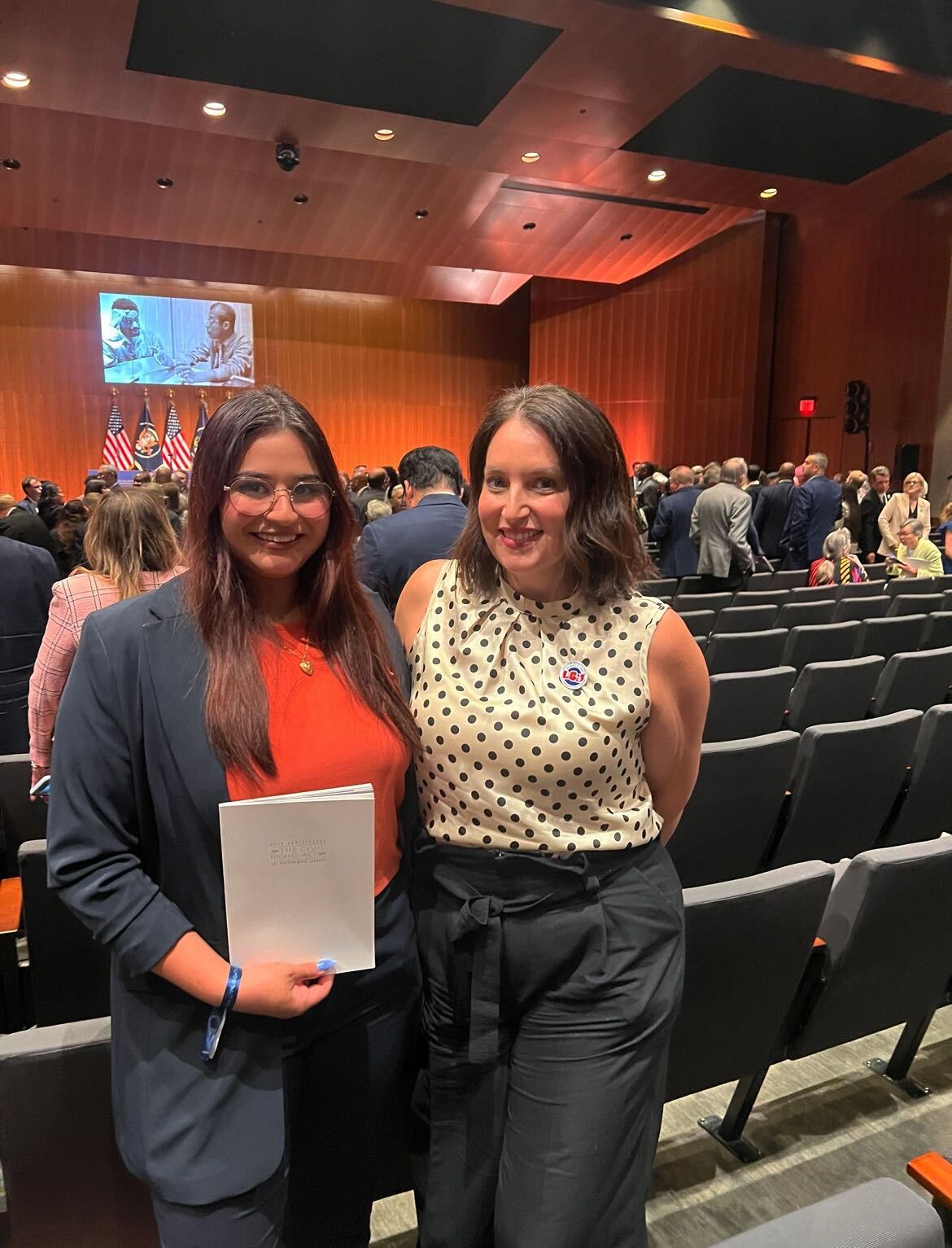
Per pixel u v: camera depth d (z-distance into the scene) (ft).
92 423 42.19
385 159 29.45
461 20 21.25
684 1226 5.18
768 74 24.31
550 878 3.68
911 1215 2.56
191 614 3.28
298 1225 3.85
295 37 21.76
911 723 8.64
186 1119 3.19
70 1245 3.99
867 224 39.34
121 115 24.94
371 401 47.80
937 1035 6.98
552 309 48.60
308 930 3.33
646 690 3.74
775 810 8.18
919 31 24.32
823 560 20.10
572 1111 3.59
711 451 44.91
